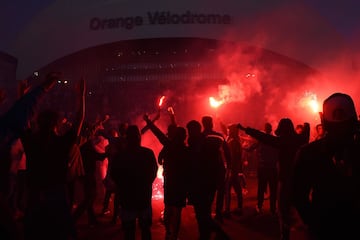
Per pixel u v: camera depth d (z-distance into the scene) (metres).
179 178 5.76
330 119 2.54
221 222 7.50
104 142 9.89
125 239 4.78
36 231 3.62
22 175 7.40
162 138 5.75
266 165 8.30
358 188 2.46
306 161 2.55
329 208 2.46
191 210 9.27
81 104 4.00
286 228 5.60
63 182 3.75
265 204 9.96
